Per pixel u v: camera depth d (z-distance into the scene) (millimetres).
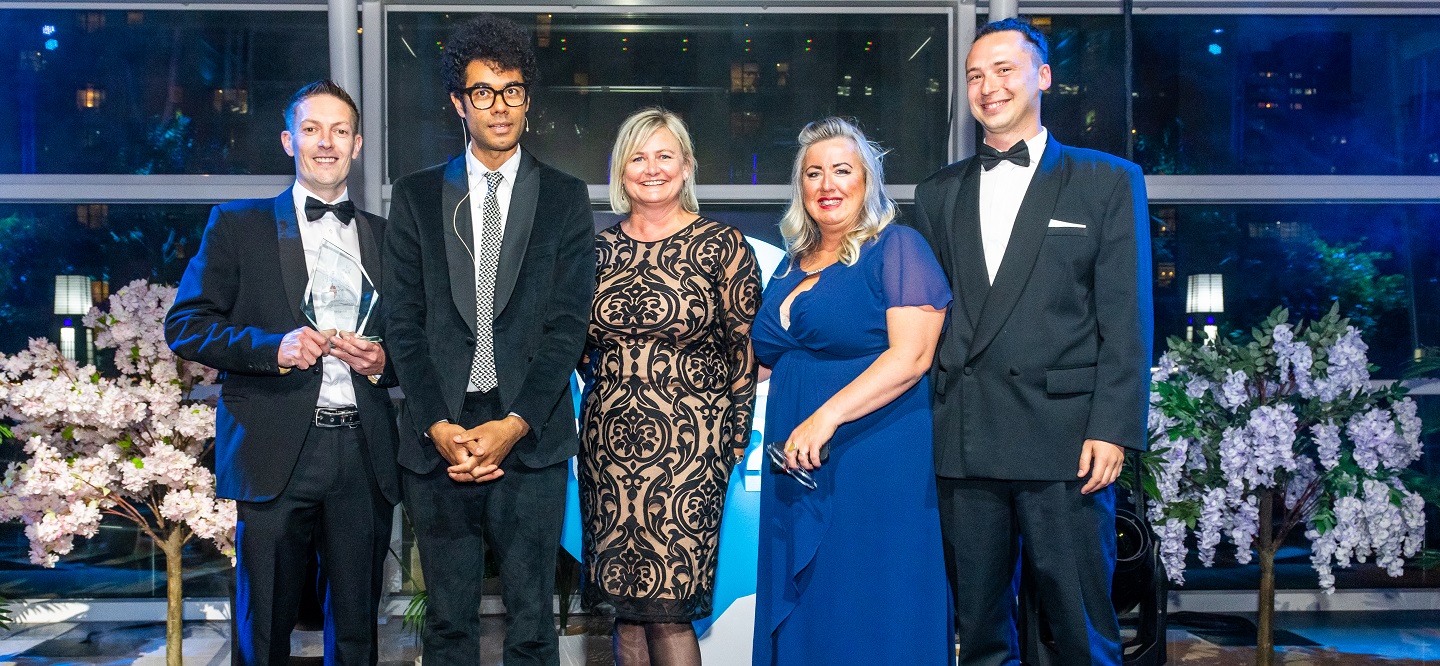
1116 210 2215
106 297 3744
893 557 2248
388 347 2270
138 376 3088
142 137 3727
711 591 2439
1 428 2904
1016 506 2277
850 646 2254
